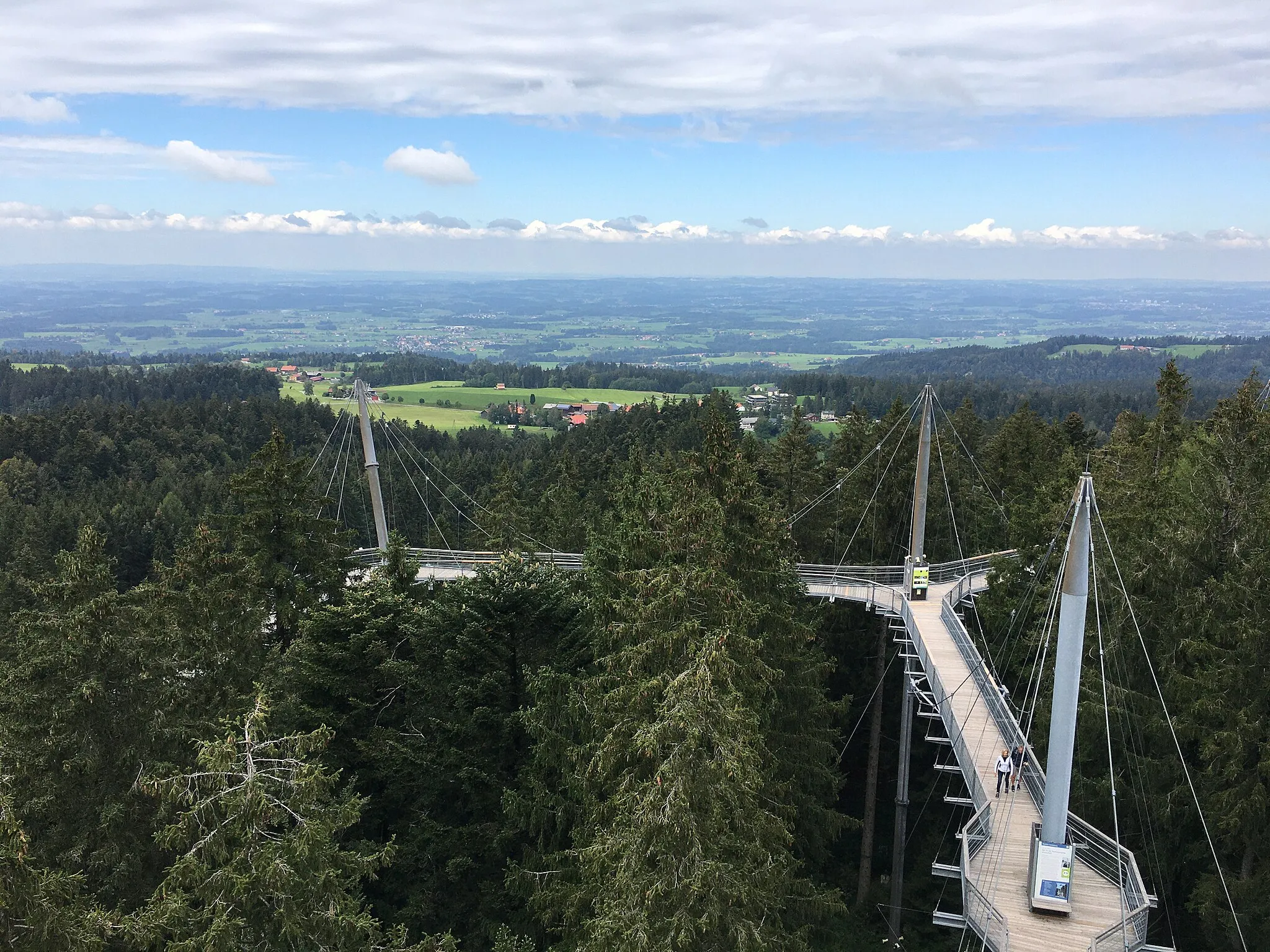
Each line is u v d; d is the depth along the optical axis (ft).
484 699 79.41
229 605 85.56
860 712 138.62
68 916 41.91
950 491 156.66
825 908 67.46
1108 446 138.31
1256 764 71.46
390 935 50.11
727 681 50.80
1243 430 85.92
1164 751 84.12
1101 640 82.28
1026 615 110.63
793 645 79.82
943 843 119.44
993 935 59.41
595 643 74.13
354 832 78.69
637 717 54.44
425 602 94.58
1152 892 84.64
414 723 83.76
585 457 302.86
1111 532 95.35
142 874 59.98
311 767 44.09
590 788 62.64
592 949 44.62
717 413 75.41
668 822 42.29
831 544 151.02
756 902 50.26
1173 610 86.53
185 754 63.36
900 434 145.69
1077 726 86.17
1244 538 82.74
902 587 130.21
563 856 65.46
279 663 83.51
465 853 75.36
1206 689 74.79
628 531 85.61
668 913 43.50
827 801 95.55
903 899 113.50
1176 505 94.68
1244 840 71.87
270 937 42.78
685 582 60.23
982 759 82.69
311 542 99.60
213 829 41.88
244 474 97.91
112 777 60.49
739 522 74.69
